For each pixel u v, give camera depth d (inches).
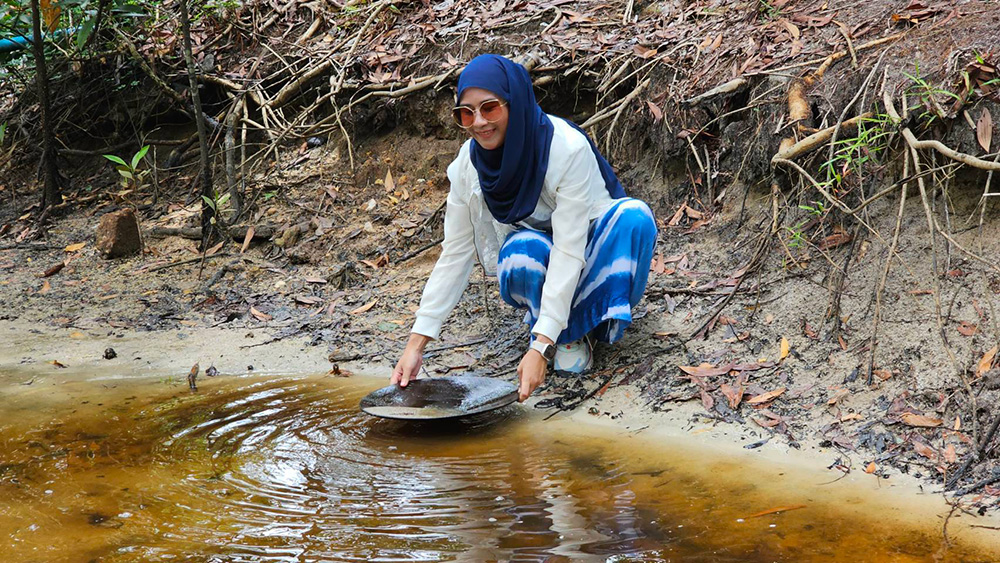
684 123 166.7
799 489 95.2
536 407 123.1
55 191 218.5
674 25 187.6
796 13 169.9
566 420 118.3
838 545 83.0
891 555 80.9
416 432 115.8
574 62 187.6
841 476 97.9
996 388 104.2
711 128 165.6
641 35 187.0
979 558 79.9
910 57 138.8
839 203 128.8
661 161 173.6
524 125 109.9
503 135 111.0
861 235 134.7
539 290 121.4
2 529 89.4
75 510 93.5
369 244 183.2
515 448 109.5
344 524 89.5
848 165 138.6
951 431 101.8
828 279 132.5
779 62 158.2
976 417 101.3
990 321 113.8
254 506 94.1
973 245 125.1
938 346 113.7
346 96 212.2
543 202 117.5
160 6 247.6
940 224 129.2
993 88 126.4
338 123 204.8
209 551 84.1
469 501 94.5
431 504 94.0
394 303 163.0
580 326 123.6
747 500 93.0
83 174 233.9
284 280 177.0
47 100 215.0
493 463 104.8
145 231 202.8
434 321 121.8
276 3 239.8
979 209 127.6
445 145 197.8
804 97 148.1
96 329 161.5
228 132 214.5
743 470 100.4
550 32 197.8
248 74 226.1
